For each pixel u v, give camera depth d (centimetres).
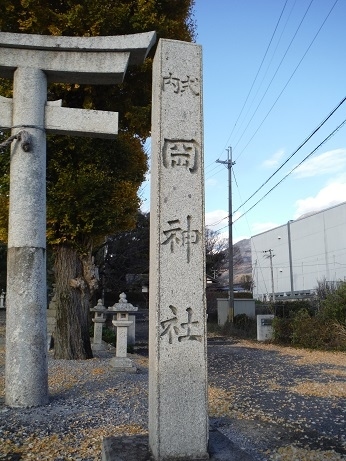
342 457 500
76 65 657
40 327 635
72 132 671
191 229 433
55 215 972
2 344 1370
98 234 1052
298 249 4406
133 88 1077
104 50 652
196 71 461
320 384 944
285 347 1703
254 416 670
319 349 1620
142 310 3491
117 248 2327
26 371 621
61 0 978
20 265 633
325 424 637
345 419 665
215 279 3403
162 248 424
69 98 1048
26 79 659
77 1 958
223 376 1058
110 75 669
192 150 446
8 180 952
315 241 4122
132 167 1084
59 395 686
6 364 630
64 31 966
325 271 3947
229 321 2455
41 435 517
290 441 556
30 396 620
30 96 656
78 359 1052
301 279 4325
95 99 1055
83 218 983
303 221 4331
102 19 938
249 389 891
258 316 1962
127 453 401
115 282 2356
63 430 535
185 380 406
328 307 1711
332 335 1636
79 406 630
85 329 1086
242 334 2198
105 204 998
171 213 431
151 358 422
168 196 433
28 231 639
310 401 783
